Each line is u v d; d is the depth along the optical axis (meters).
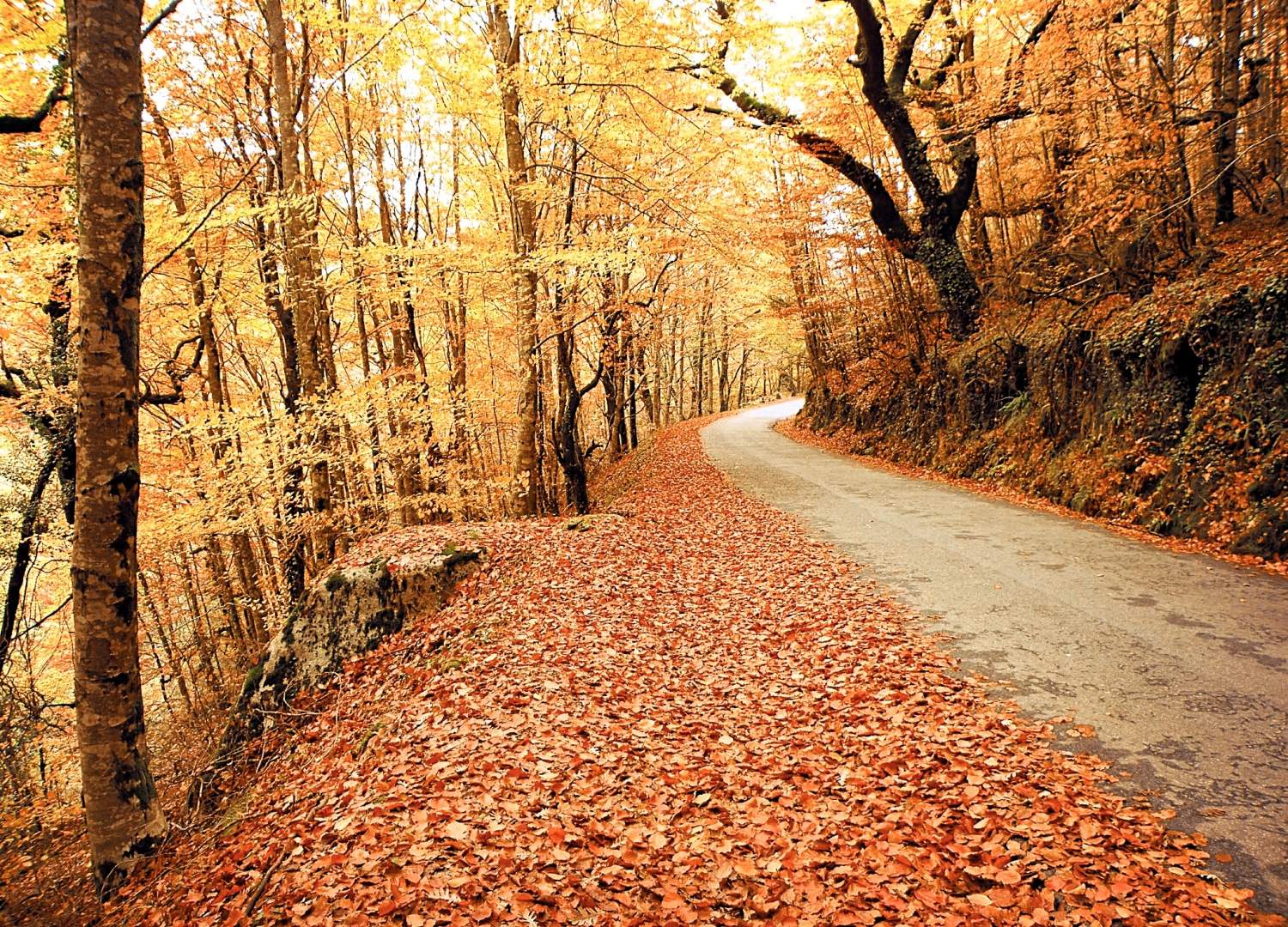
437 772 5.31
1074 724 5.16
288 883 4.31
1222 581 7.70
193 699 15.92
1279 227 10.68
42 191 8.72
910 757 5.01
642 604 9.09
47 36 6.96
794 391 69.81
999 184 17.88
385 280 12.59
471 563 10.53
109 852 5.56
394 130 17.23
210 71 12.20
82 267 4.89
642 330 19.50
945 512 12.69
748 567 10.64
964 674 6.19
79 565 5.19
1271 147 12.17
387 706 7.61
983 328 17.53
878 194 17.98
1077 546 9.62
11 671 11.27
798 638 7.73
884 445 21.27
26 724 10.41
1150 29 12.83
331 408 11.43
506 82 10.99
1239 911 3.27
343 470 14.09
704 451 25.39
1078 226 13.47
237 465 11.31
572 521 13.09
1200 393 10.01
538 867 4.18
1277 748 4.59
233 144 13.15
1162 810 4.12
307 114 13.16
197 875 5.25
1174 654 6.06
